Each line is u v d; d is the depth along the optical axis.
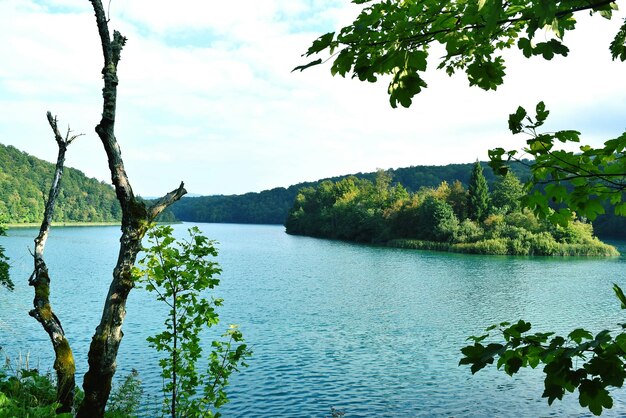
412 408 16.23
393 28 2.60
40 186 169.00
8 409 4.59
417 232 91.00
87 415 5.61
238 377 18.81
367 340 24.53
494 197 90.62
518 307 32.81
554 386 2.26
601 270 52.97
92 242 92.44
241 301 34.56
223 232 147.75
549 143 2.83
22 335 23.19
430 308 32.59
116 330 5.77
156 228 7.36
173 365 7.61
